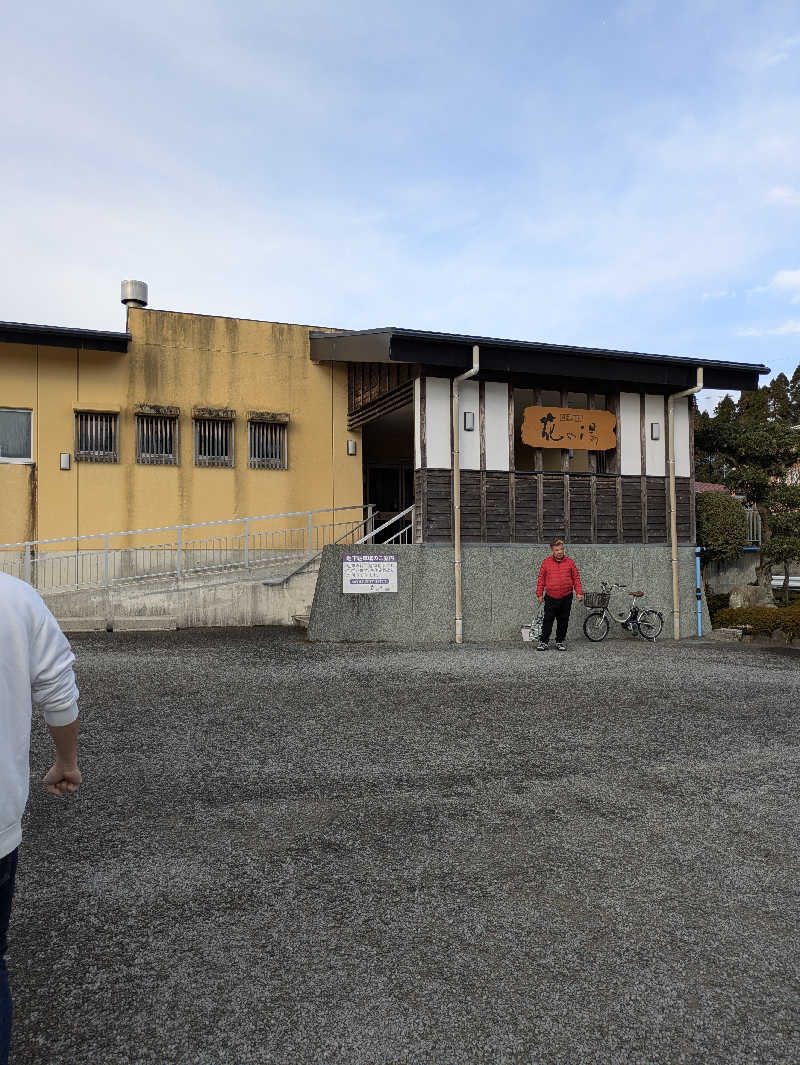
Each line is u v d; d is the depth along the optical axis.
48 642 1.96
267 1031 2.44
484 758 5.54
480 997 2.64
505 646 11.56
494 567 12.30
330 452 15.24
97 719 6.50
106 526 13.62
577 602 12.72
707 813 4.48
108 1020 2.49
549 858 3.82
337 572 11.48
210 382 14.41
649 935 3.08
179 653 9.92
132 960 2.85
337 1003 2.59
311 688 7.87
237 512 14.51
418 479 11.99
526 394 13.33
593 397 13.30
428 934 3.06
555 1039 2.42
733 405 40.50
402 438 17.03
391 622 11.71
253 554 14.57
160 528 12.80
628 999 2.64
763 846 4.00
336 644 11.14
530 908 3.29
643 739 6.12
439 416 12.11
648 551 13.34
